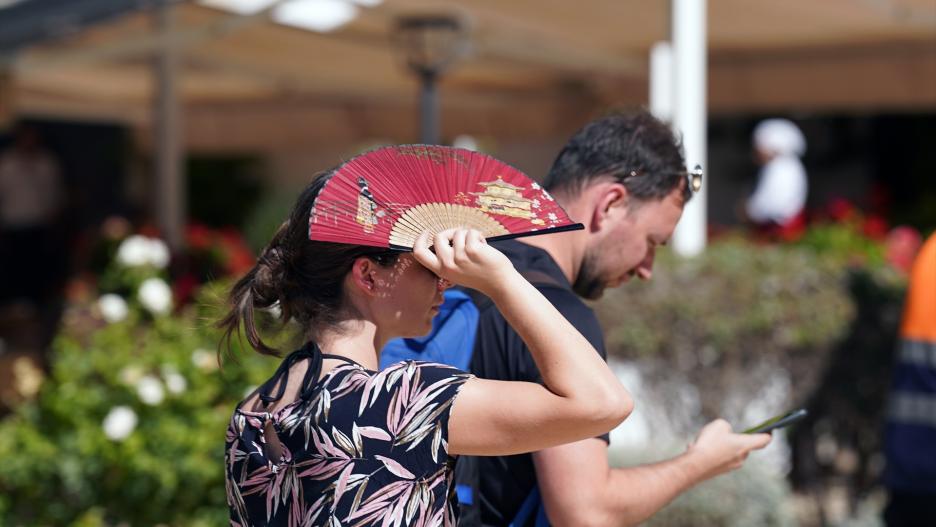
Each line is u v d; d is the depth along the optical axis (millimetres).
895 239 15977
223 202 39969
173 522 10859
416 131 25344
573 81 23578
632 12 16609
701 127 13289
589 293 5719
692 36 13195
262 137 26953
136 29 17422
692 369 12438
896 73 19125
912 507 8648
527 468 5258
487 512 5344
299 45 19188
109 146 35594
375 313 4270
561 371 3973
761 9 16094
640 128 5590
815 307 12375
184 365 10984
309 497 3979
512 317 4047
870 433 12922
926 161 31172
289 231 4336
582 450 4996
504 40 18766
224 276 16406
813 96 19922
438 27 15961
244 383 11133
